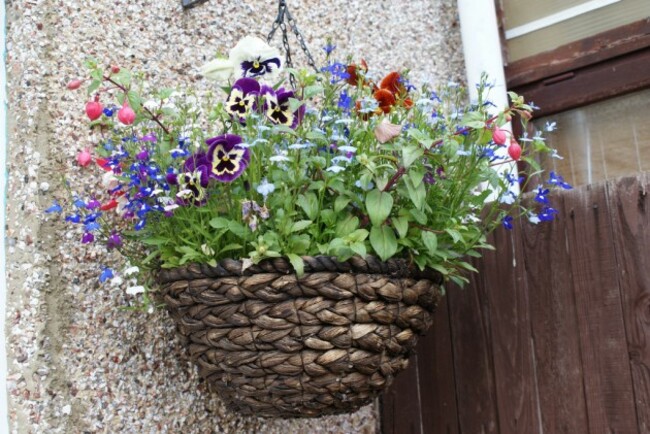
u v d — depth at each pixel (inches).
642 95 94.0
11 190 62.2
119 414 61.0
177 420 64.7
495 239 76.5
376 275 52.8
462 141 59.6
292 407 53.6
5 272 61.1
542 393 71.5
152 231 57.6
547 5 102.6
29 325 58.8
